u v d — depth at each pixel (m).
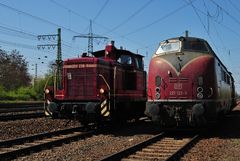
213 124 16.31
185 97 15.43
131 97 19.72
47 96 17.52
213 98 15.51
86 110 16.27
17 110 28.66
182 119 15.54
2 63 75.31
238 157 11.19
